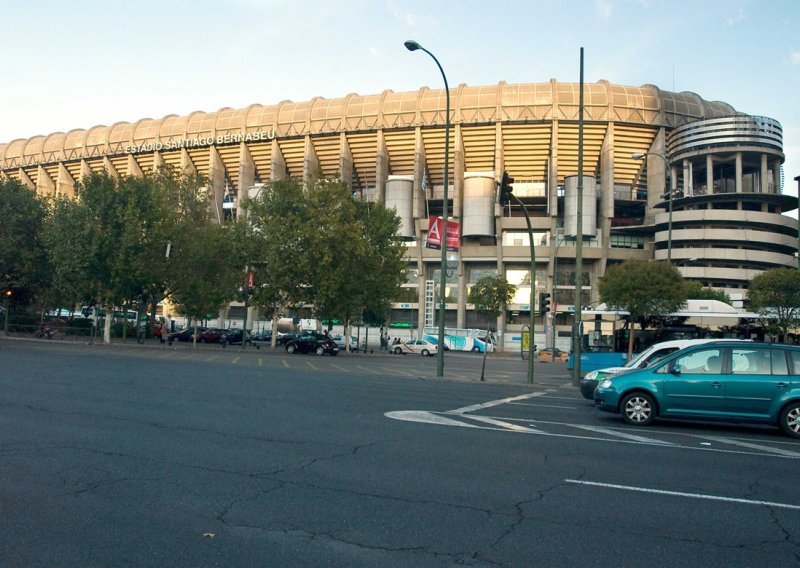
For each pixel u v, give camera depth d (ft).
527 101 221.25
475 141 232.94
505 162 239.50
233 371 69.26
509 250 227.61
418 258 236.22
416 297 242.17
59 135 298.35
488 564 14.11
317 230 137.80
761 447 31.19
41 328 153.58
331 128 242.17
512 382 72.74
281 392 48.60
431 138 234.79
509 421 36.99
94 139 282.15
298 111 247.70
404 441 28.89
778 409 35.01
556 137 219.82
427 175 249.55
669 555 15.01
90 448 25.36
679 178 230.07
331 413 37.60
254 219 150.30
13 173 304.50
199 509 17.66
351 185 260.01
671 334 86.38
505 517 17.65
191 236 149.59
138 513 17.19
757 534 16.83
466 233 227.81
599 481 22.24
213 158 260.01
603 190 224.12
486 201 225.56
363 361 114.11
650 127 226.17
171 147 264.31
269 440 28.17
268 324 256.11
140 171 280.31
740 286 221.05
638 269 100.01
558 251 222.69
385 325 235.40
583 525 17.13
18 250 156.35
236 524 16.46
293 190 146.41
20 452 24.31
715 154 219.82
